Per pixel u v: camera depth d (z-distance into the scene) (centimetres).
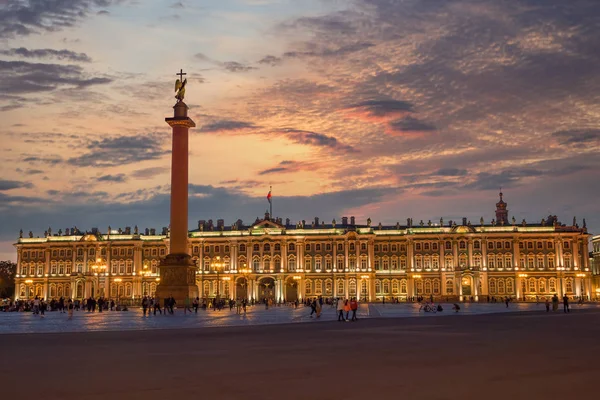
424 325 5359
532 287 17050
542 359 2773
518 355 2925
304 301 16062
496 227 17300
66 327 5262
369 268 17588
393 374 2358
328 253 17850
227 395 1973
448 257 17338
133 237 18375
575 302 15638
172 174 8925
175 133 8944
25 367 2591
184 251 8925
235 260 17962
